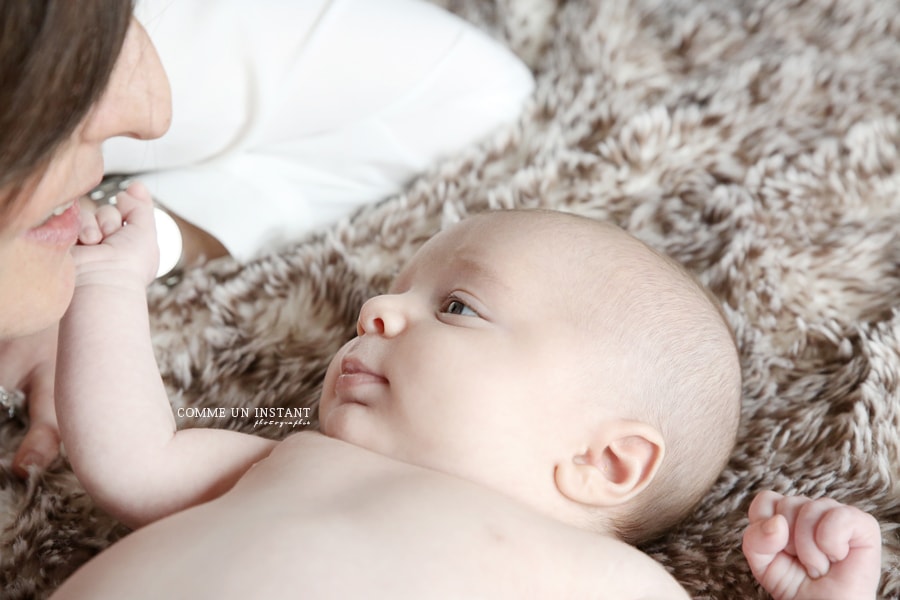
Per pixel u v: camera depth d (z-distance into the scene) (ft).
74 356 3.05
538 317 3.14
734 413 3.40
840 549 2.92
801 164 4.54
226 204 4.28
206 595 2.37
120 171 4.25
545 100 4.91
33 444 3.44
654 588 2.90
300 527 2.57
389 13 4.38
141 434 3.01
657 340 3.19
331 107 4.35
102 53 1.94
